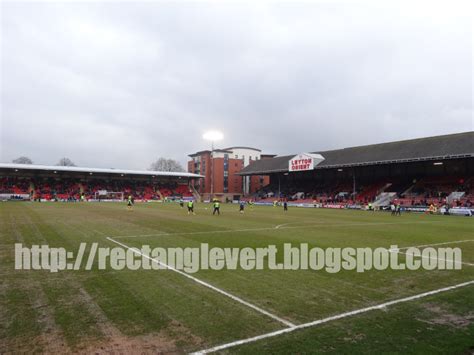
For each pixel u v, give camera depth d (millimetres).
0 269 8711
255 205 57750
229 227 18703
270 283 7613
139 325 5262
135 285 7367
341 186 61125
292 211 38000
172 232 16016
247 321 5453
